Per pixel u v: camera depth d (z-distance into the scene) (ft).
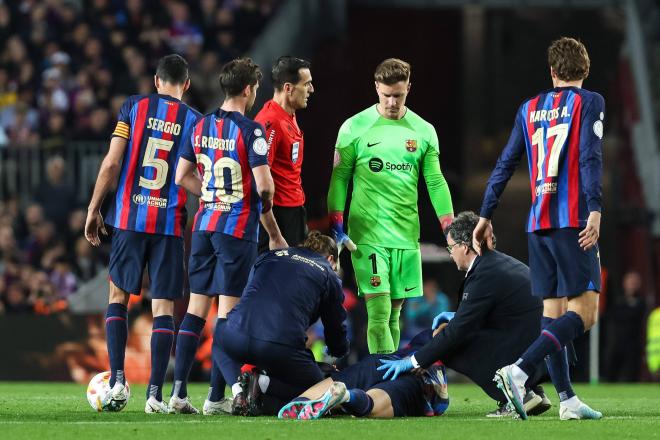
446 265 226.99
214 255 85.46
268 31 207.10
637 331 180.04
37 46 215.92
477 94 257.34
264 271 81.30
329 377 82.69
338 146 101.19
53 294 175.63
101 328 159.43
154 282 87.04
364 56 252.21
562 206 77.66
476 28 256.93
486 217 81.10
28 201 193.26
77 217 187.11
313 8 222.69
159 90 89.04
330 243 84.07
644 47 240.94
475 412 88.74
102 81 209.77
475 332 82.23
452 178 256.73
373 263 100.63
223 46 222.07
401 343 180.96
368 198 100.89
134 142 86.79
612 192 246.88
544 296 79.15
